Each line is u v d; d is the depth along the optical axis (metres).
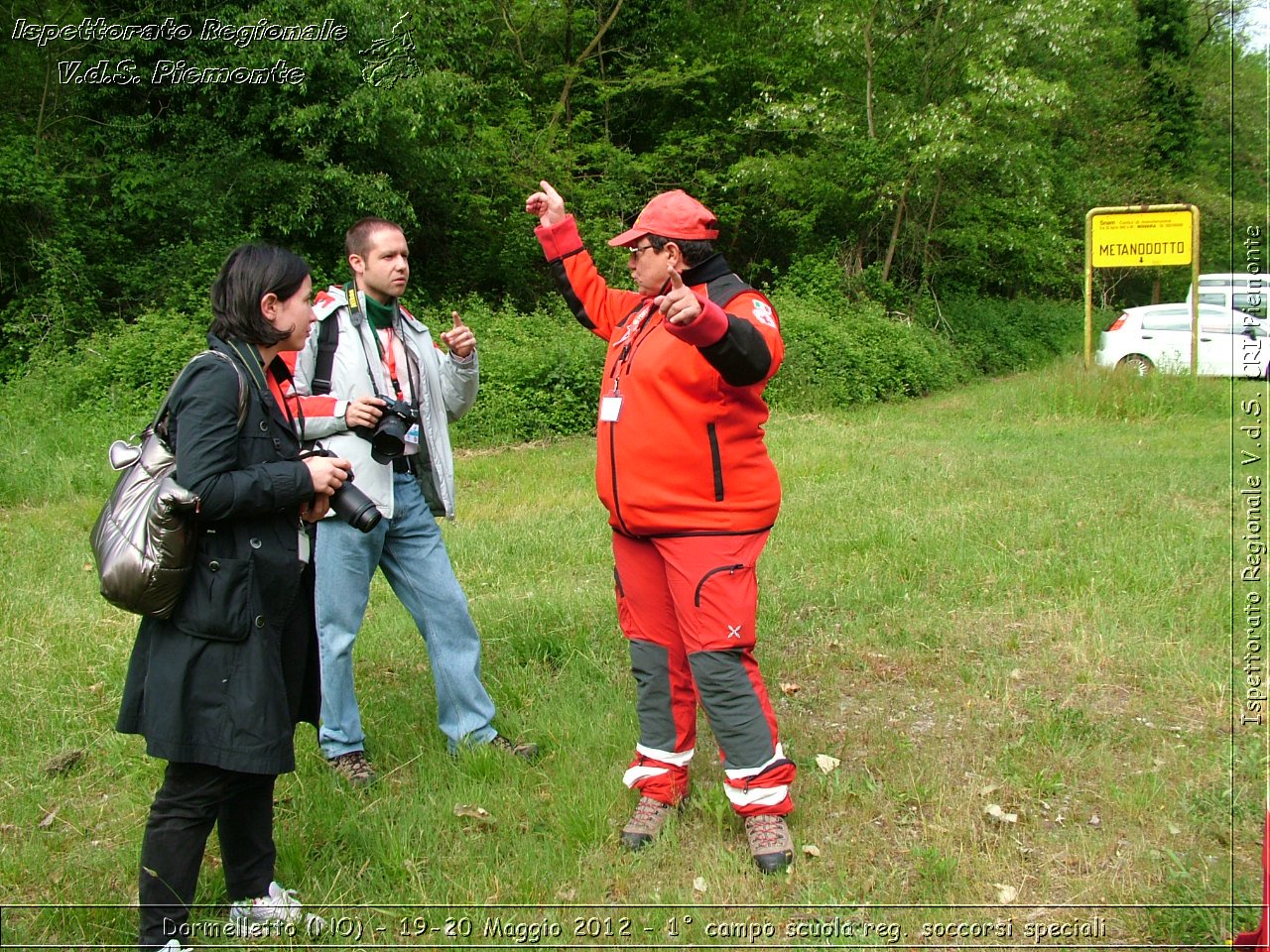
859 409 14.46
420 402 3.60
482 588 5.67
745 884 2.91
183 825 2.53
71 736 3.87
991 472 8.21
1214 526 6.18
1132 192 23.95
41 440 9.59
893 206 20.23
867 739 3.73
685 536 3.01
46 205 13.65
